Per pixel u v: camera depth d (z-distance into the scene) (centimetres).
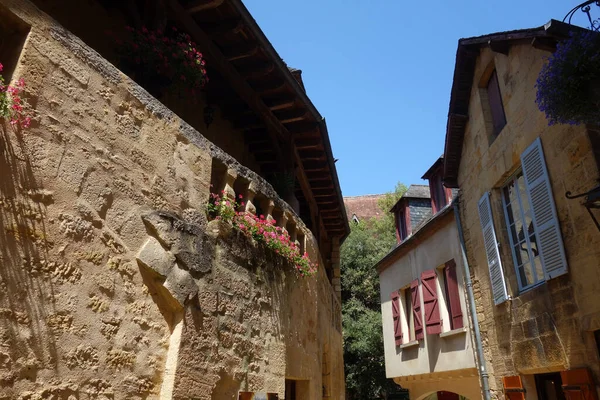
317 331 712
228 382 420
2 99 252
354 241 2378
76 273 290
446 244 1042
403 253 1298
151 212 363
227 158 489
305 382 639
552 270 596
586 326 535
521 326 694
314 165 923
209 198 460
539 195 630
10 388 240
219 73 679
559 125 594
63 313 277
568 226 573
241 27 583
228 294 442
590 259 530
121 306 322
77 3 510
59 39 304
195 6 560
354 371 2042
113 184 331
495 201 789
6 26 283
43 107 284
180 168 408
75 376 278
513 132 722
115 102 345
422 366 1116
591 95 411
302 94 710
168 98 627
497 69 781
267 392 483
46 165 280
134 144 358
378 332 2034
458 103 923
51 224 278
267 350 502
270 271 541
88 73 324
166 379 345
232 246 465
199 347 381
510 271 744
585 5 431
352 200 4381
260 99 718
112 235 323
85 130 314
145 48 479
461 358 941
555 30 554
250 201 523
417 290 1174
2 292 244
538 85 462
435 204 1276
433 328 1055
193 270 392
